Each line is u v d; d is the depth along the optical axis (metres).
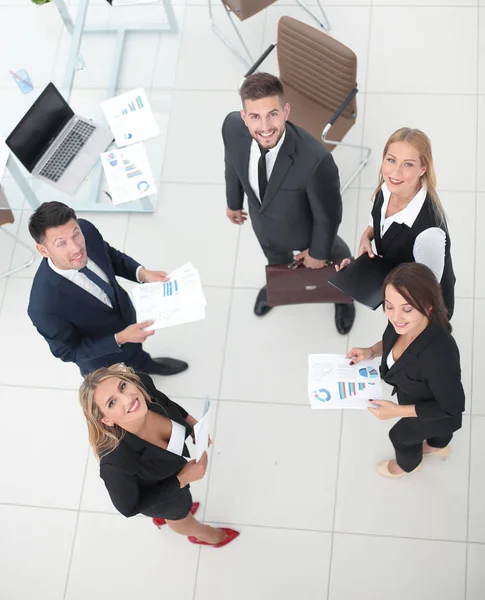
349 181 4.24
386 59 4.58
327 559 3.47
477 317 3.85
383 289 2.49
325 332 3.94
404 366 2.58
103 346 3.15
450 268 3.02
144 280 3.34
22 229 4.40
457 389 2.54
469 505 3.48
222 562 3.52
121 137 3.86
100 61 4.19
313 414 3.76
